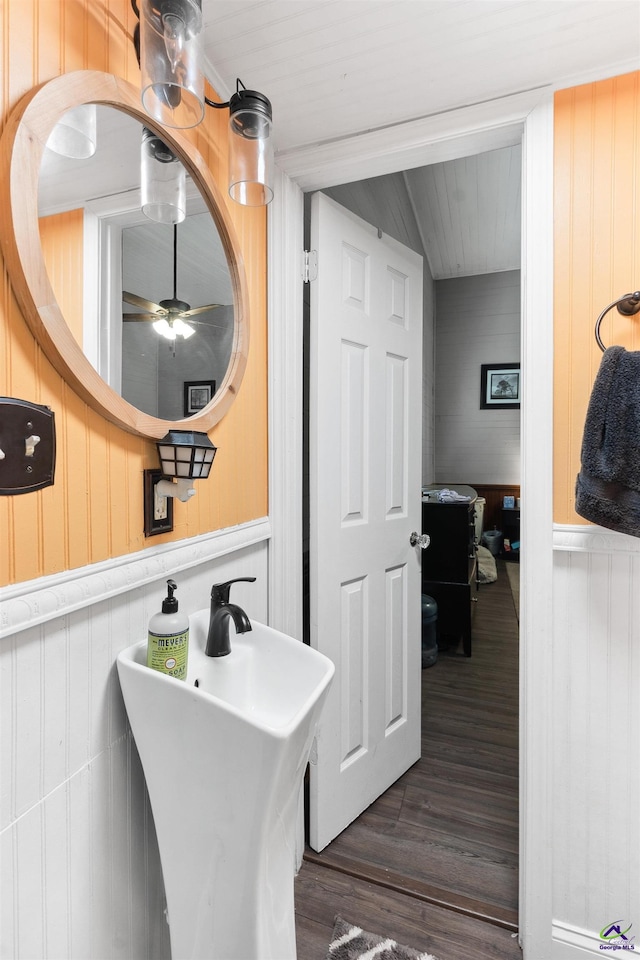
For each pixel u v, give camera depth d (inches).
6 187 25.8
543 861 50.8
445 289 244.5
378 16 41.8
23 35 27.3
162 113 30.7
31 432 27.9
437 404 247.3
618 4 40.5
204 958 34.7
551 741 50.8
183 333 41.7
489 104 51.6
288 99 51.7
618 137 47.1
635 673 48.3
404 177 137.7
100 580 32.7
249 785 31.0
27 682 28.4
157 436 37.8
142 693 33.7
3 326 26.4
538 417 50.5
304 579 72.0
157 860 40.0
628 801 48.9
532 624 51.2
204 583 46.4
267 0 40.1
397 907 56.4
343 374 67.3
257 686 43.5
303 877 60.5
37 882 29.1
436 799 74.2
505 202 155.6
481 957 50.9
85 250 31.3
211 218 46.0
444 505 126.3
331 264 64.5
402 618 79.6
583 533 48.8
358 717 70.2
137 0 32.9
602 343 47.6
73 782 31.6
